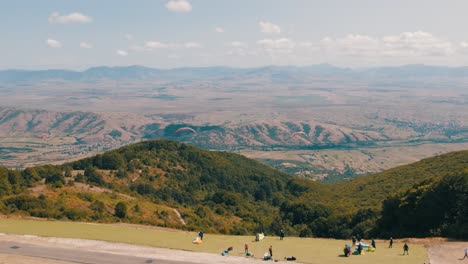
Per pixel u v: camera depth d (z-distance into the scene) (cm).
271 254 5753
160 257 5747
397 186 12756
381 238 7962
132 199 12688
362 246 6212
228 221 13450
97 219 9469
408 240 6938
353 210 10650
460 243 6475
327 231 9944
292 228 11481
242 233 10606
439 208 7581
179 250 6103
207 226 11662
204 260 5631
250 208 15900
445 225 7262
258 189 19100
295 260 5609
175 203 15188
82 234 6944
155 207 12388
